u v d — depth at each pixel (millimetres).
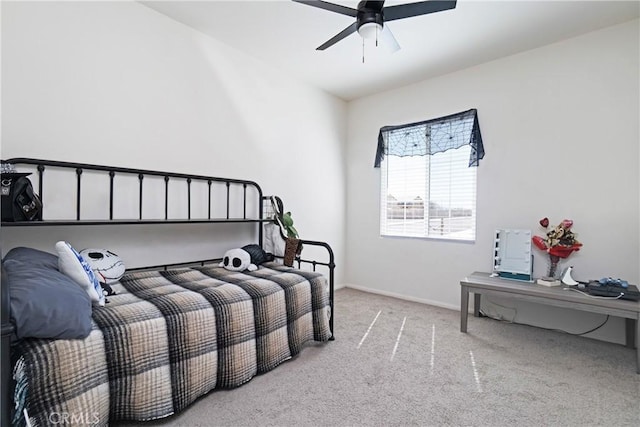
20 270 1210
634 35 2285
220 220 2387
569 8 2145
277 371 1872
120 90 2064
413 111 3477
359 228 3951
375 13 1733
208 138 2562
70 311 1118
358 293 3770
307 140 3488
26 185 1494
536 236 2658
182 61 2381
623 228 2342
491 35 2488
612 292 2090
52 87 1797
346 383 1753
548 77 2635
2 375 959
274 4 2137
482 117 2988
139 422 1403
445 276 3238
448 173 3266
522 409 1544
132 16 2109
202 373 1530
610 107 2381
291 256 2637
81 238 1936
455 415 1493
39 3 1745
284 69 3135
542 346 2281
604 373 1900
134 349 1306
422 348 2225
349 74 3246
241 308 1719
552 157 2627
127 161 2102
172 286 1836
